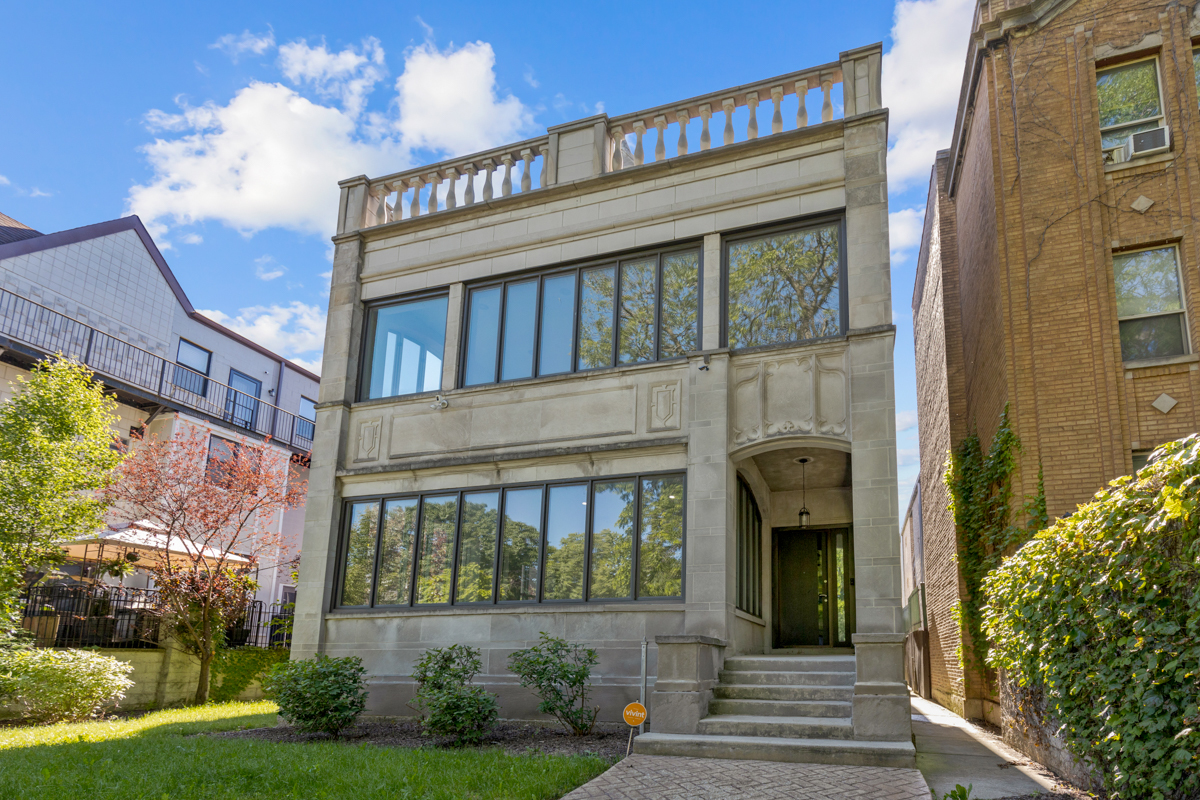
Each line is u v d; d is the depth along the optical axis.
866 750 8.38
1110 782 6.32
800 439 11.39
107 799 6.41
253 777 7.38
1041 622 7.60
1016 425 11.25
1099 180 11.48
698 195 12.96
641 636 11.53
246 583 17.78
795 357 11.70
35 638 14.48
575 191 13.84
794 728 9.19
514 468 13.12
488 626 12.52
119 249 21.55
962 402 15.60
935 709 16.97
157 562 17.44
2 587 13.20
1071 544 7.03
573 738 10.34
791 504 17.20
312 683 11.09
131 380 21.12
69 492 14.53
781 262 12.37
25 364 18.55
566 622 12.02
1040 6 12.21
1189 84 11.31
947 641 16.48
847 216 11.79
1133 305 11.16
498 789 6.91
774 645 16.77
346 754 8.66
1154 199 11.20
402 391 14.59
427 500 13.73
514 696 11.99
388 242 15.27
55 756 8.39
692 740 8.94
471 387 13.77
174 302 23.17
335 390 14.72
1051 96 11.99
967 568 14.06
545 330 13.68
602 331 13.21
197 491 17.72
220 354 24.70
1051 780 7.86
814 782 7.39
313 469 14.48
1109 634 6.32
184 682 16.62
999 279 11.91
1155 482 5.93
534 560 12.62
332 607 13.88
